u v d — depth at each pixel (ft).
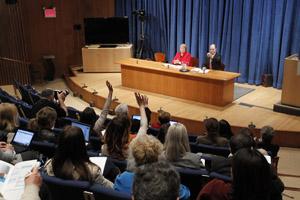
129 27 33.86
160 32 32.35
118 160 10.05
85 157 8.21
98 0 33.53
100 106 25.27
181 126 10.19
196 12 29.45
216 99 22.95
